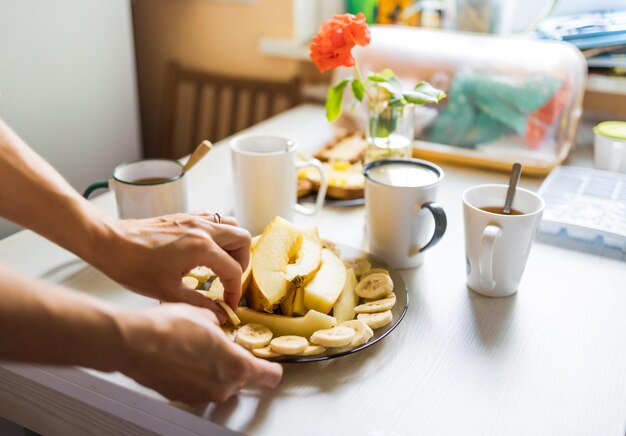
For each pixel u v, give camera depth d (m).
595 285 0.69
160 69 1.59
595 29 1.11
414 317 0.64
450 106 0.99
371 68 1.06
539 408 0.52
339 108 0.84
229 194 0.90
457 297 0.67
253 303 0.61
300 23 1.38
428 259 0.75
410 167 0.75
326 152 1.00
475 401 0.52
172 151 1.58
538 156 0.94
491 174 0.97
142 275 0.60
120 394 0.54
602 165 0.95
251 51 1.45
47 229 0.61
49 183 0.61
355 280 0.66
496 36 1.12
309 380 0.55
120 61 1.33
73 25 1.21
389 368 0.56
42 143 1.22
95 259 0.60
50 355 0.41
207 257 0.59
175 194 0.74
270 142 0.81
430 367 0.56
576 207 0.80
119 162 1.40
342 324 0.59
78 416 0.60
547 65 0.94
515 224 0.62
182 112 1.60
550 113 0.93
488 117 0.97
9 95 1.14
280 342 0.55
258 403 0.52
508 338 0.60
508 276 0.66
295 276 0.61
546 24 1.19
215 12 1.45
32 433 0.73
